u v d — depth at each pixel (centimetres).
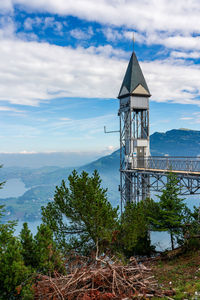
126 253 1670
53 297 627
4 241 883
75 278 679
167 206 2088
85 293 629
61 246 1388
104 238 1367
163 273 1280
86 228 1456
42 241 902
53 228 1440
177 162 2830
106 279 677
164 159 3056
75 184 1484
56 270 868
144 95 3888
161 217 2106
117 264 766
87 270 712
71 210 1489
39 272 830
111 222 1420
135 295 656
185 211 2142
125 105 3944
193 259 1508
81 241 1437
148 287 717
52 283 648
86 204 1426
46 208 1545
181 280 1083
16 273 724
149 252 1916
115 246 1528
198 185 2397
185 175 2495
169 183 2142
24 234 906
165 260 1691
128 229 1587
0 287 732
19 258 770
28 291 692
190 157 2586
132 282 686
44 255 870
